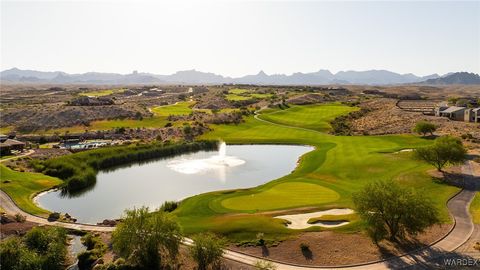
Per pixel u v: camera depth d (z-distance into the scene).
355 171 84.50
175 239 44.81
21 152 112.88
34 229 48.75
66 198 76.94
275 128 154.62
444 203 59.94
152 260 44.00
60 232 50.88
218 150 126.31
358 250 45.41
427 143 109.75
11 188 76.69
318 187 73.94
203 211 62.31
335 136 135.62
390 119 155.00
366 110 184.25
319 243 47.62
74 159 102.50
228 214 60.06
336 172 85.19
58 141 134.50
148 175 94.81
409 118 151.50
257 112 192.62
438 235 48.38
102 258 46.41
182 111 189.75
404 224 44.91
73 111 169.75
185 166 103.25
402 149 101.56
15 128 153.62
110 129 149.88
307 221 55.12
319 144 124.81
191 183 85.88
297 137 137.38
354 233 49.94
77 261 47.19
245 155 116.12
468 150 94.50
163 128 150.12
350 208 60.16
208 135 143.75
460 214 55.22
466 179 71.62
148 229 44.88
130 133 143.75
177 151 123.94
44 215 63.28
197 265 44.31
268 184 78.12
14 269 42.44
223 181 86.88
